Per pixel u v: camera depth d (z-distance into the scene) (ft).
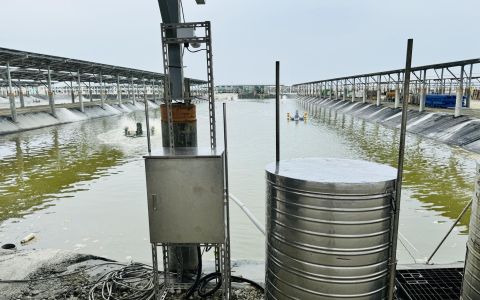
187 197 10.99
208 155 10.66
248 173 50.67
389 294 8.95
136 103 207.51
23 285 14.33
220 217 11.05
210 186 10.86
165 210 11.14
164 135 13.84
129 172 52.13
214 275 13.55
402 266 13.91
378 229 8.54
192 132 13.82
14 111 97.40
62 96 275.59
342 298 8.70
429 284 12.52
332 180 8.41
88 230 29.91
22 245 26.89
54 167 55.62
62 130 101.55
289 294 9.42
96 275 15.06
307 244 8.76
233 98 373.40
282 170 9.71
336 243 8.46
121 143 78.28
